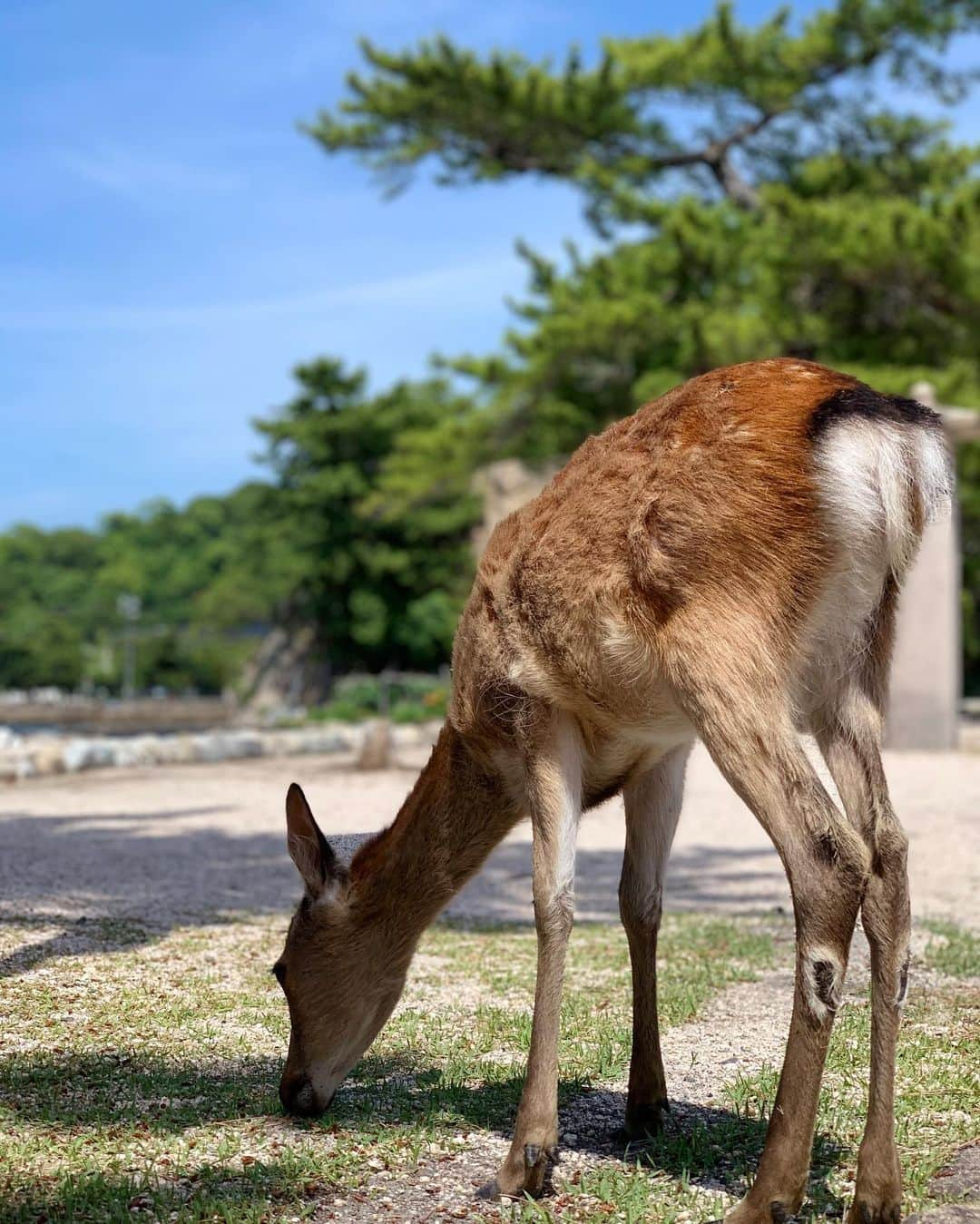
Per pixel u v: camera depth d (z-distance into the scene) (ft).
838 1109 6.31
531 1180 5.28
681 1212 5.18
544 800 5.49
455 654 5.94
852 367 35.55
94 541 215.31
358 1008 6.14
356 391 74.28
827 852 4.80
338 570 70.74
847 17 39.17
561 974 5.42
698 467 5.08
